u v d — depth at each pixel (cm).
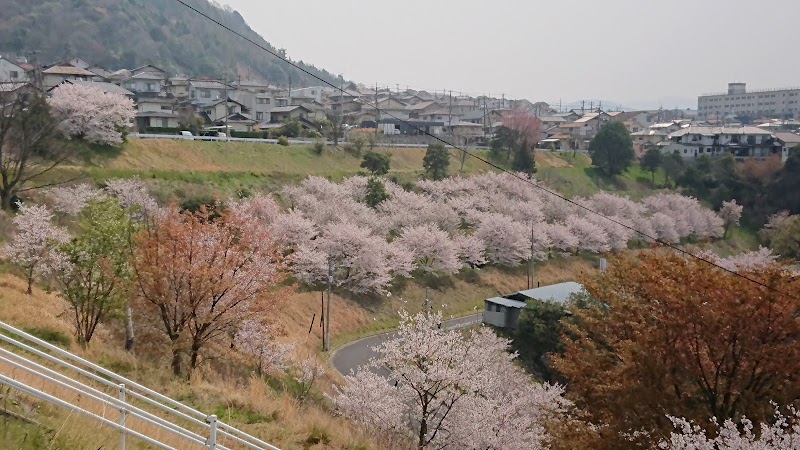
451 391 1342
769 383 1104
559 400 1506
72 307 1488
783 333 1081
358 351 2608
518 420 1445
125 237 1343
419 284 3444
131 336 1392
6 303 1340
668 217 5025
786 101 12025
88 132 3562
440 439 1405
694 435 942
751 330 1082
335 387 1558
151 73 6744
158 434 735
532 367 2600
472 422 1361
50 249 1650
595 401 1255
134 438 673
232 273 1352
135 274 1316
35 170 2984
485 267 3900
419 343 1385
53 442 544
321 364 2188
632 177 6241
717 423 1022
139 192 3053
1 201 2536
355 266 3150
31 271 1664
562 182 5641
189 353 1326
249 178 3953
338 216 3547
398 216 3872
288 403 1065
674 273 1180
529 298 2908
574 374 1284
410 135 6256
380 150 5278
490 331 2000
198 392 1029
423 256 3528
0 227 2220
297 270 3008
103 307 1314
